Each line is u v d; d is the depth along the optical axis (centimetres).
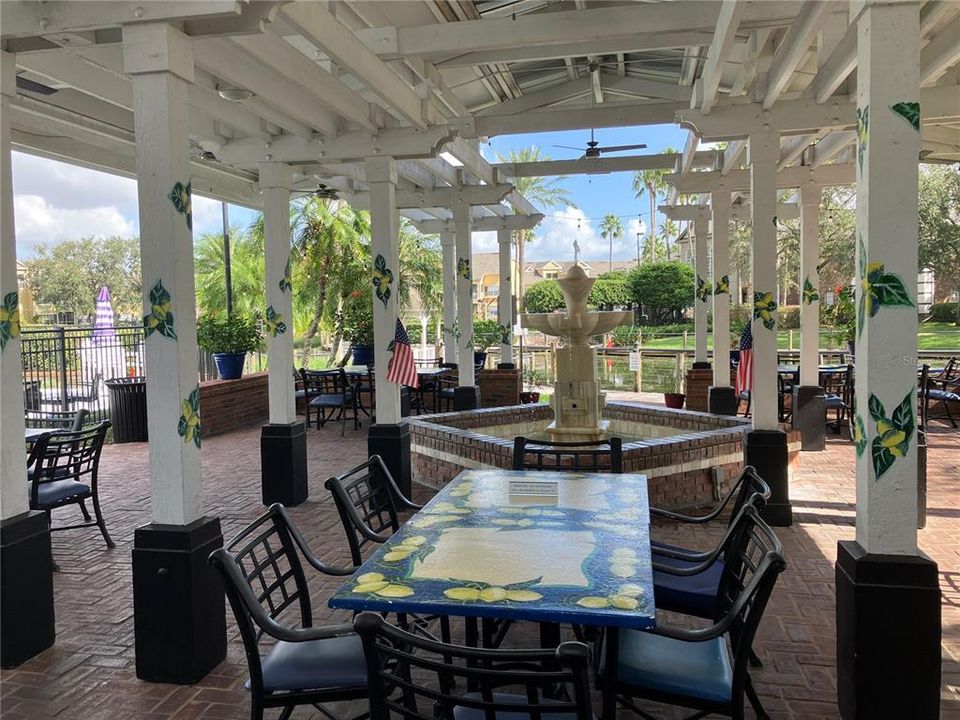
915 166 247
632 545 235
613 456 371
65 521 552
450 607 186
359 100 529
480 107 883
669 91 820
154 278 304
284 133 581
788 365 1052
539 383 1397
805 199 796
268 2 305
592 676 293
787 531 489
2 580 312
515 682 147
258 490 638
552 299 2434
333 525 526
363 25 503
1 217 319
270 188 586
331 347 1670
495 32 446
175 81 305
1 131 323
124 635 347
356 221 1466
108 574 433
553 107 956
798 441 672
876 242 250
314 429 971
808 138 637
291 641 197
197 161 749
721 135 527
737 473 566
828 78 460
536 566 216
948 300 1677
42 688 297
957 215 1627
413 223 1234
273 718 272
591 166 938
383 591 197
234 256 1508
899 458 249
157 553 298
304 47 532
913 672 245
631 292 2527
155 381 305
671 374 1230
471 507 285
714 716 270
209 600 310
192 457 310
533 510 279
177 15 293
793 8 424
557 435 664
